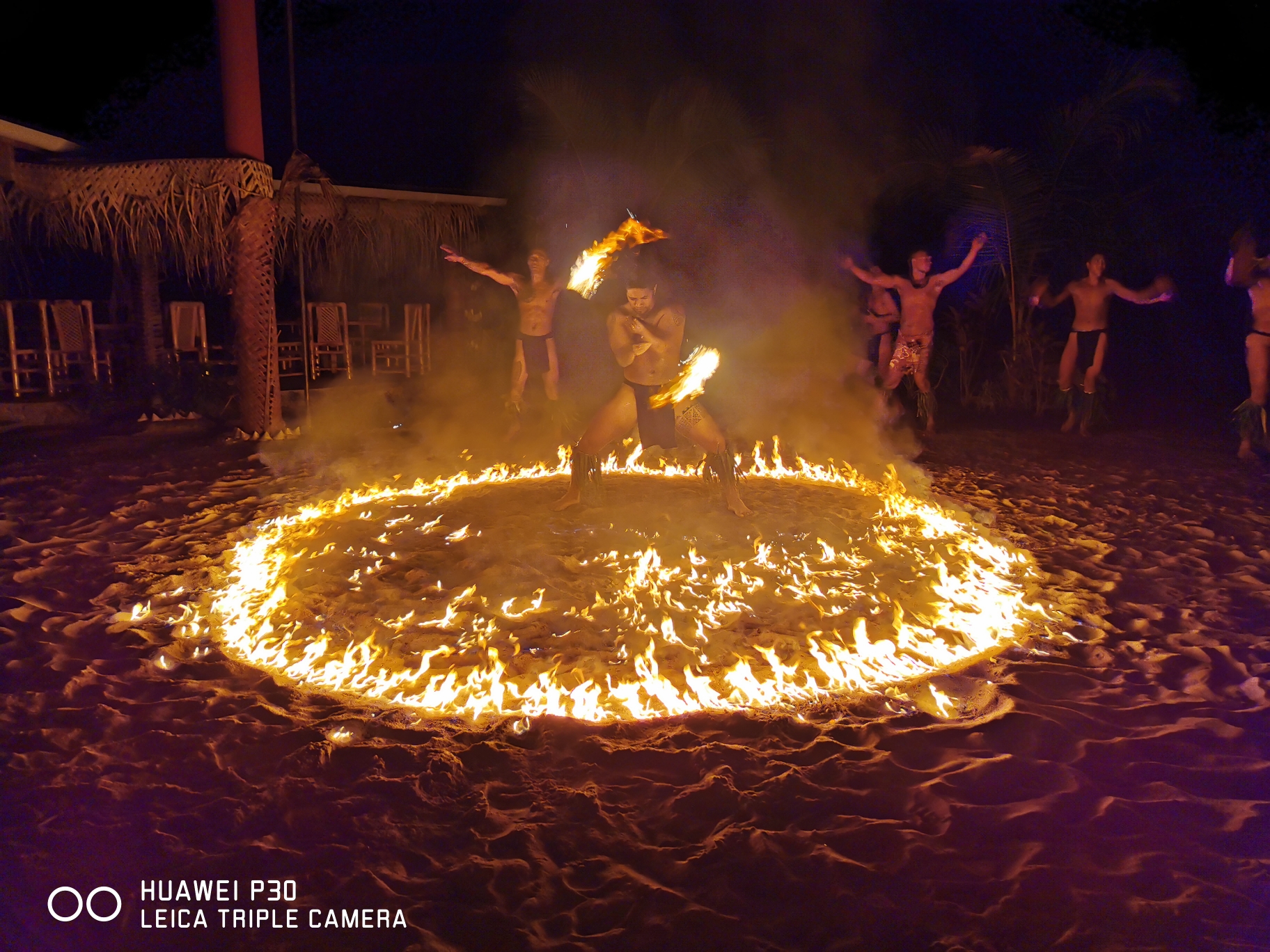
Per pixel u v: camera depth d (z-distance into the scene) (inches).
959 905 113.2
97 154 454.3
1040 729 155.8
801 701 166.1
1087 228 586.9
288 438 436.1
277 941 107.3
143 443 424.8
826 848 123.6
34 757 144.6
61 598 217.9
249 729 154.3
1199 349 595.2
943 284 450.3
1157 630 202.5
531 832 126.8
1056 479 356.2
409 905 112.9
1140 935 108.4
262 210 431.8
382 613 203.5
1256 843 125.2
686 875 118.6
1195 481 350.0
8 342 497.7
